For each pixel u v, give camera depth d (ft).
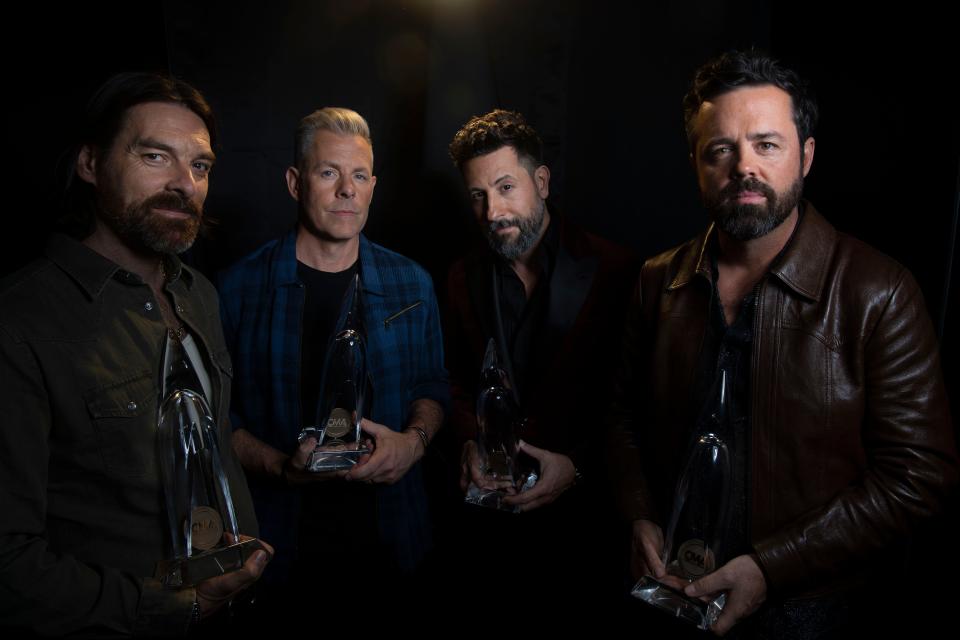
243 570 3.42
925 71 4.79
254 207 6.91
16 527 3.10
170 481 3.52
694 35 6.71
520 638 6.28
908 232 4.95
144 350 3.65
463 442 5.74
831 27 5.72
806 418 3.85
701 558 3.77
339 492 5.31
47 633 3.12
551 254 5.78
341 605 5.37
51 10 6.26
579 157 7.06
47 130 6.32
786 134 3.81
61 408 3.29
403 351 5.54
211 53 6.64
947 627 4.65
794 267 3.94
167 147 3.66
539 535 6.22
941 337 4.68
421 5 6.77
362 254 5.57
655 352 4.50
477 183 5.46
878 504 3.67
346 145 5.13
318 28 6.74
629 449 4.78
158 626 3.29
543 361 5.69
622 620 6.03
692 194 6.97
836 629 3.98
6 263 6.32
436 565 6.33
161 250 3.75
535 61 6.87
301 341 5.30
